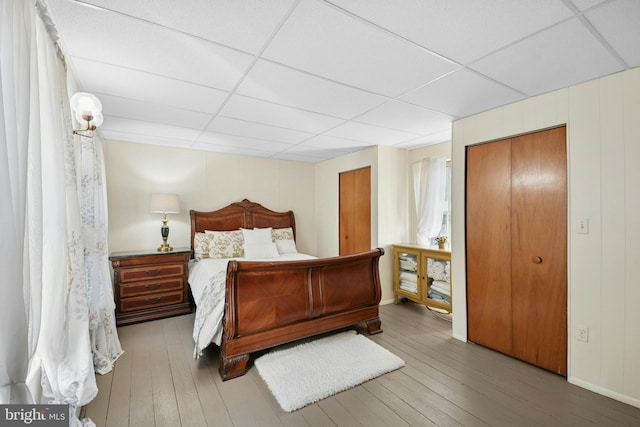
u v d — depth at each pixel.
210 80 1.93
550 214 2.18
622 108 1.82
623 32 1.41
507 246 2.43
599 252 1.92
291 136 3.37
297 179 4.97
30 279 0.98
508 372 2.18
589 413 1.71
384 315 3.46
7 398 0.82
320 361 2.28
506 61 1.70
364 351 2.45
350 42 1.51
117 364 2.26
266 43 1.51
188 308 3.42
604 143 1.90
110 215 3.49
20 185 0.90
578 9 1.25
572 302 2.04
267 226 4.52
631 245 1.80
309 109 2.48
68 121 1.53
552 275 2.16
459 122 2.76
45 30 1.23
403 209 4.04
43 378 1.25
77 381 1.52
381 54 1.62
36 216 1.04
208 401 1.82
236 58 1.66
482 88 2.07
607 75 1.88
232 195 4.34
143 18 1.30
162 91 2.10
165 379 2.06
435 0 1.20
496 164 2.51
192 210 3.96
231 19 1.32
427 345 2.64
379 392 1.93
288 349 2.48
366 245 4.02
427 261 3.48
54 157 1.29
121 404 1.77
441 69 1.79
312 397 1.82
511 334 2.41
